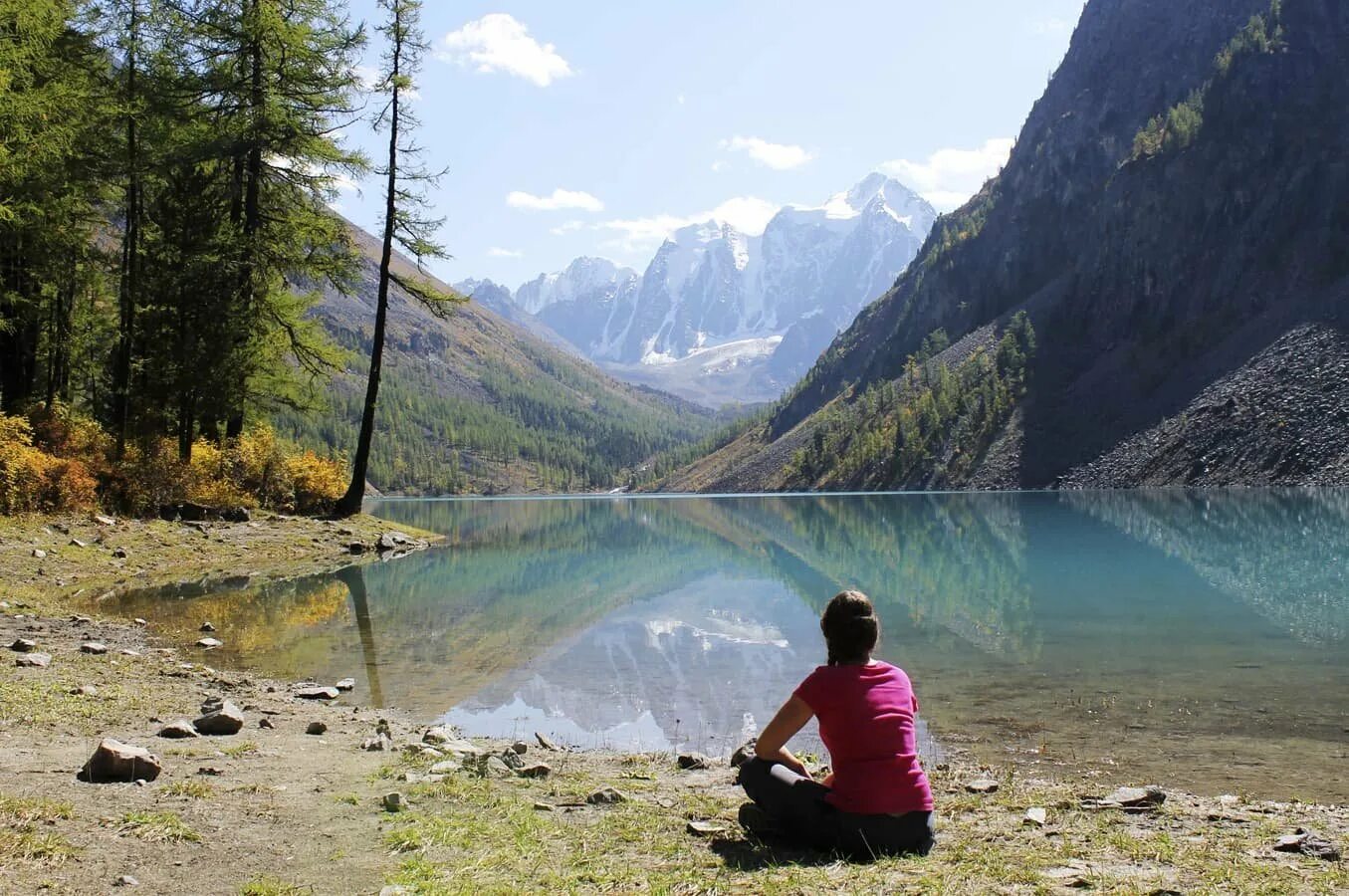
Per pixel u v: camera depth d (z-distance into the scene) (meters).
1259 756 8.52
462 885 4.90
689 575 25.03
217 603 18.02
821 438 181.75
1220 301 130.88
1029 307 170.25
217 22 29.23
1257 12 182.62
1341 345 104.62
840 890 4.87
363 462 35.69
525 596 20.38
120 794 6.08
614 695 11.43
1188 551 29.38
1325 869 5.27
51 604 16.20
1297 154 136.75
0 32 24.31
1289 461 92.38
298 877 4.95
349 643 14.55
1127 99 193.75
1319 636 14.21
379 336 34.22
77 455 26.80
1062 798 7.06
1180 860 5.46
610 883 5.01
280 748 7.96
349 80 30.22
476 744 8.98
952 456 141.25
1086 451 122.94
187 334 29.75
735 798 7.06
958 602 18.81
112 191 31.00
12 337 31.00
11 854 4.81
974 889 4.88
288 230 31.59
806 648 14.44
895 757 5.55
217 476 31.45
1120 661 12.73
